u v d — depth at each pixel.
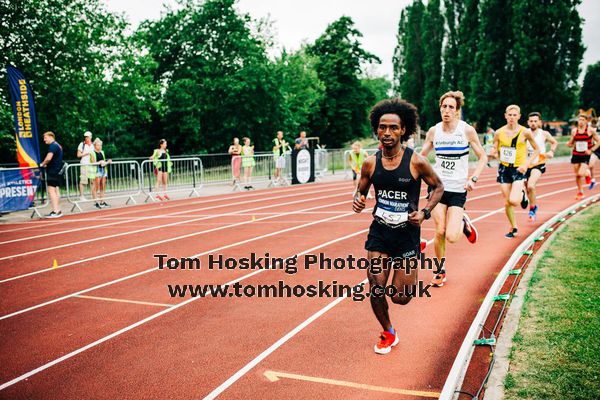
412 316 4.47
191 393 3.20
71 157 28.56
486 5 41.69
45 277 6.13
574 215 8.70
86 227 9.82
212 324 4.42
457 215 5.03
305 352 3.78
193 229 9.28
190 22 35.69
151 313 4.74
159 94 34.31
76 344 4.05
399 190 3.54
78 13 25.70
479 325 4.00
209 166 17.05
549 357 3.31
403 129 3.53
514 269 5.66
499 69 41.72
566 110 39.66
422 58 58.09
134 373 3.51
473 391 3.08
